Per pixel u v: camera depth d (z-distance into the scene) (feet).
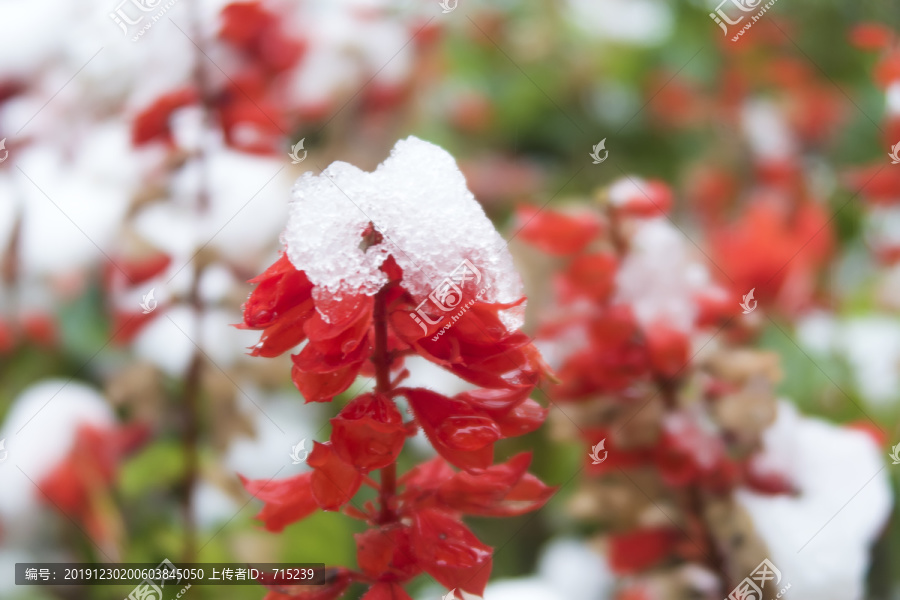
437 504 1.64
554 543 2.18
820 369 2.20
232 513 2.02
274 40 2.09
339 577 1.64
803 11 2.93
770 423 1.88
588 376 1.92
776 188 2.74
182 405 2.04
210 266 2.03
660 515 1.91
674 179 2.85
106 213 2.03
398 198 1.58
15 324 2.10
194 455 2.00
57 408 2.01
